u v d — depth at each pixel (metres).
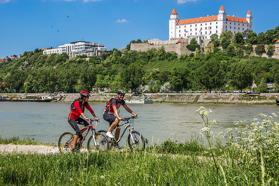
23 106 125.06
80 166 11.18
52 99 173.12
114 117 17.81
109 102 18.09
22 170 11.06
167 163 10.67
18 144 24.16
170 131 43.94
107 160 12.49
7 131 44.78
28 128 48.81
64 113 83.50
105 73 199.12
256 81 149.62
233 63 179.38
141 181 8.32
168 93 154.88
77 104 17.47
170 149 18.52
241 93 137.50
